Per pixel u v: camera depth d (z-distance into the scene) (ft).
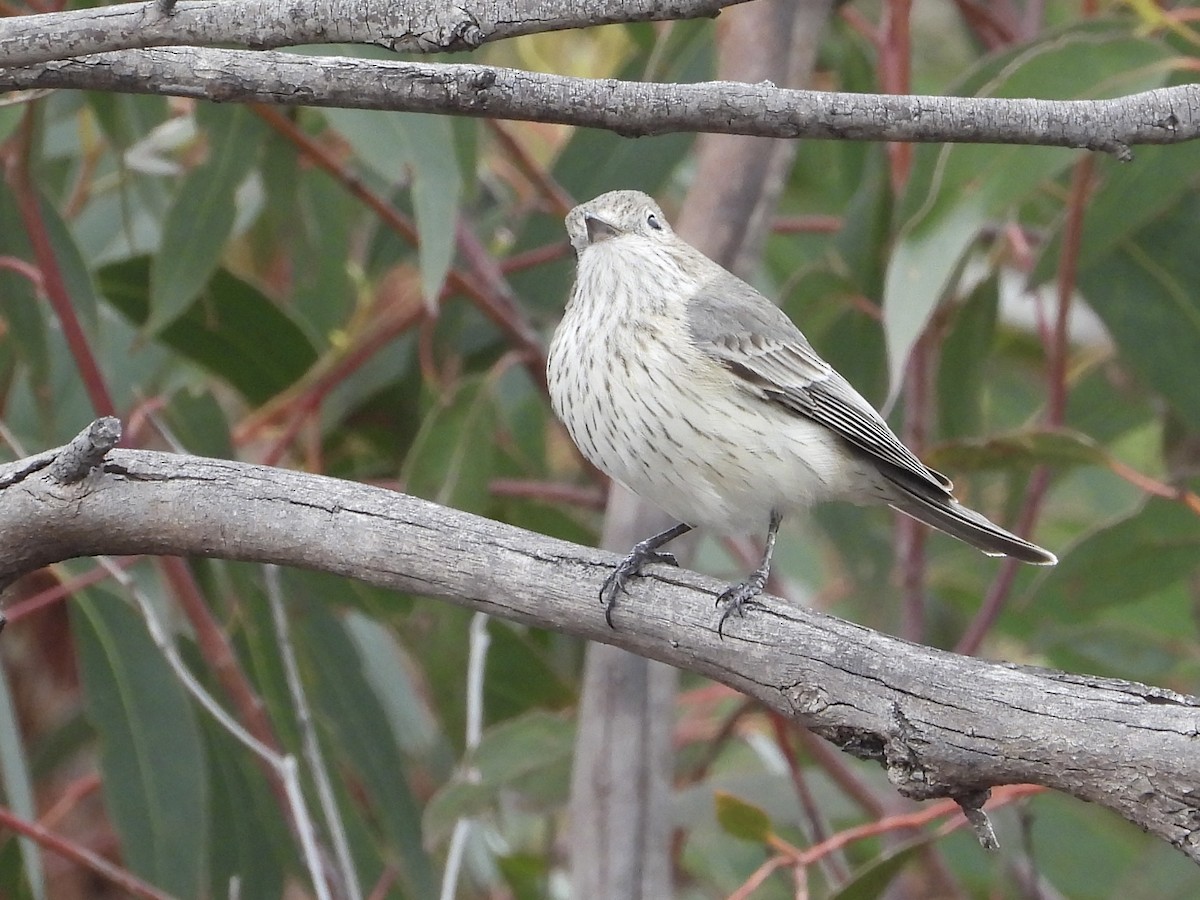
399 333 39.50
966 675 19.40
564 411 29.78
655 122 19.79
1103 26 34.17
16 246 36.45
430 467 36.76
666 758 31.42
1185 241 37.35
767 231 37.11
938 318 40.83
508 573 21.72
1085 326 51.01
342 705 35.88
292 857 35.53
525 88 19.81
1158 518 35.96
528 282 41.42
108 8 18.98
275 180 38.86
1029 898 37.70
